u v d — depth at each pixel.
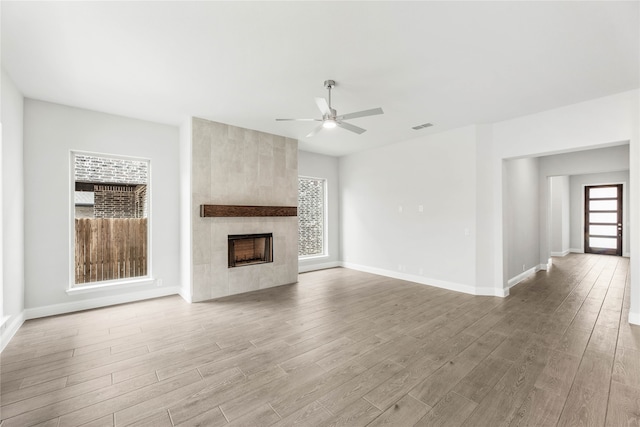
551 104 3.75
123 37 2.35
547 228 6.65
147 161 4.46
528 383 2.20
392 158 5.83
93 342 2.93
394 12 2.06
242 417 1.86
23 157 3.49
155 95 3.49
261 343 2.91
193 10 2.03
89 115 3.95
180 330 3.23
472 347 2.79
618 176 8.57
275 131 4.93
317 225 6.87
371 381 2.25
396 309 3.90
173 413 1.90
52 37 2.34
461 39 2.38
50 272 3.68
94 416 1.87
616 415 1.84
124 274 4.27
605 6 1.98
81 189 3.98
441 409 1.92
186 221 4.36
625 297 4.41
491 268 4.54
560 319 3.50
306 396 2.07
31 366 2.47
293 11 2.04
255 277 4.87
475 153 4.56
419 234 5.36
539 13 2.06
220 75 3.00
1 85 2.78
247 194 4.77
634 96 3.28
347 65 2.80
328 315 3.69
